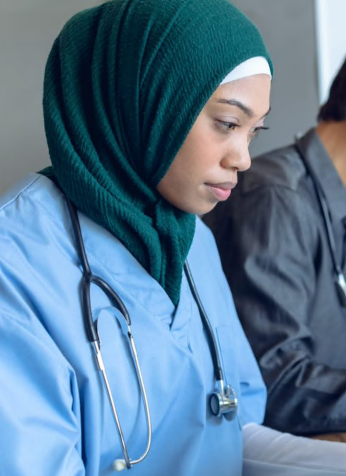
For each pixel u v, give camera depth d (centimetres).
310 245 155
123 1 106
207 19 102
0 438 88
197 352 112
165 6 103
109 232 106
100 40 106
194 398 109
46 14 204
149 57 102
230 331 125
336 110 160
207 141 103
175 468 108
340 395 138
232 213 158
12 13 203
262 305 148
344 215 157
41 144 207
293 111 222
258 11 221
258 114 104
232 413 116
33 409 91
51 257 100
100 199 102
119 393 100
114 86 105
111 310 102
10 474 86
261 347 146
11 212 102
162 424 107
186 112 102
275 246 150
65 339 97
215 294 127
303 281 152
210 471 114
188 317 112
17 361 93
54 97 107
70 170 102
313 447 125
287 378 142
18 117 206
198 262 127
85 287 101
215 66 100
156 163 106
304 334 146
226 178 105
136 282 106
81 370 97
